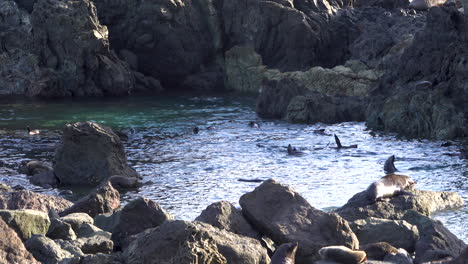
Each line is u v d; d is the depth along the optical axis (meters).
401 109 26.45
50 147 23.52
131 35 43.84
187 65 45.19
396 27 41.09
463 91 25.36
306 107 29.89
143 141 24.83
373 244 9.88
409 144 23.38
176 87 45.56
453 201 14.38
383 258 9.67
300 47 42.91
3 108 34.78
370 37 40.28
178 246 8.99
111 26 43.53
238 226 10.77
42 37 40.69
